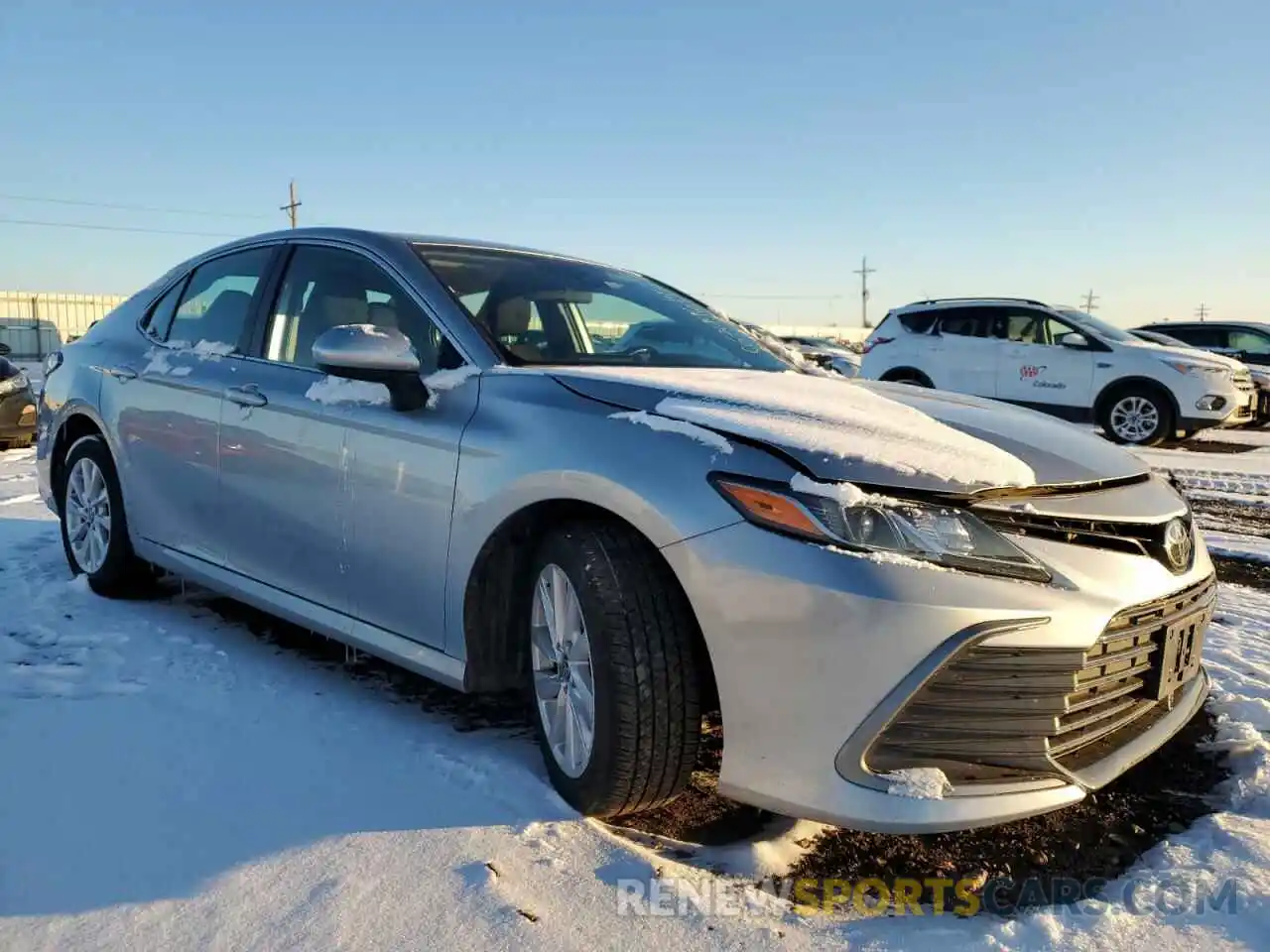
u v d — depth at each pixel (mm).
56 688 3156
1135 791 2723
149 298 4383
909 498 2154
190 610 4082
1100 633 2186
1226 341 16719
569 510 2547
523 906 2033
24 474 7973
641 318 3479
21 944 1905
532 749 2807
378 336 2750
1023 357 12227
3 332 31469
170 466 3777
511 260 3514
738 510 2178
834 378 3506
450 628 2717
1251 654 3785
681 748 2320
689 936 1964
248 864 2176
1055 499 2316
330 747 2770
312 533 3148
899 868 2283
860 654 2057
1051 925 2033
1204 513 7289
